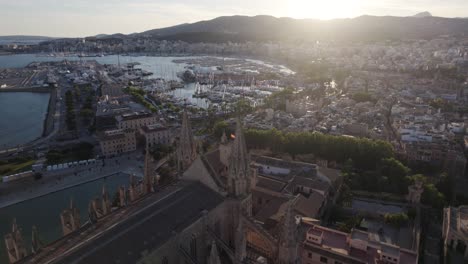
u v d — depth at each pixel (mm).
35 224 161375
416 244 121062
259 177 157875
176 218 78812
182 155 111500
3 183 196625
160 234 72750
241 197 94375
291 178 160125
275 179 160750
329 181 160375
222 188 92750
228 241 96188
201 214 82688
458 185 181125
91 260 62125
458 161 194250
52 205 178875
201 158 95438
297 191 152875
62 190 194625
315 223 119625
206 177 94438
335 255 100188
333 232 110875
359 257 98812
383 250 98062
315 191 148625
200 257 83125
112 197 178000
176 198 86125
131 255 65812
